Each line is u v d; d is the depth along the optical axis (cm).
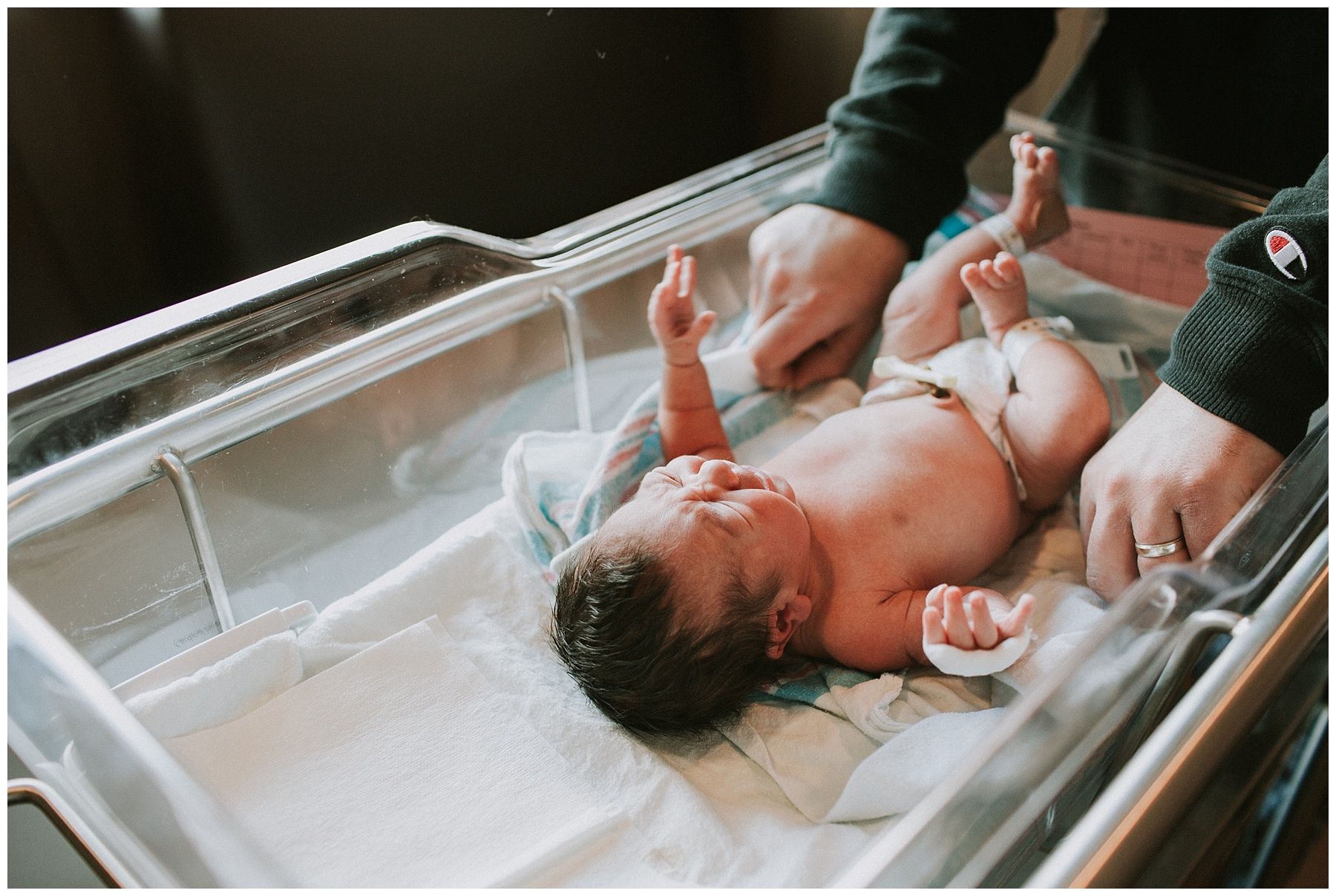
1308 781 74
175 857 61
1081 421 95
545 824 71
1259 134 130
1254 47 127
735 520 86
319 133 139
